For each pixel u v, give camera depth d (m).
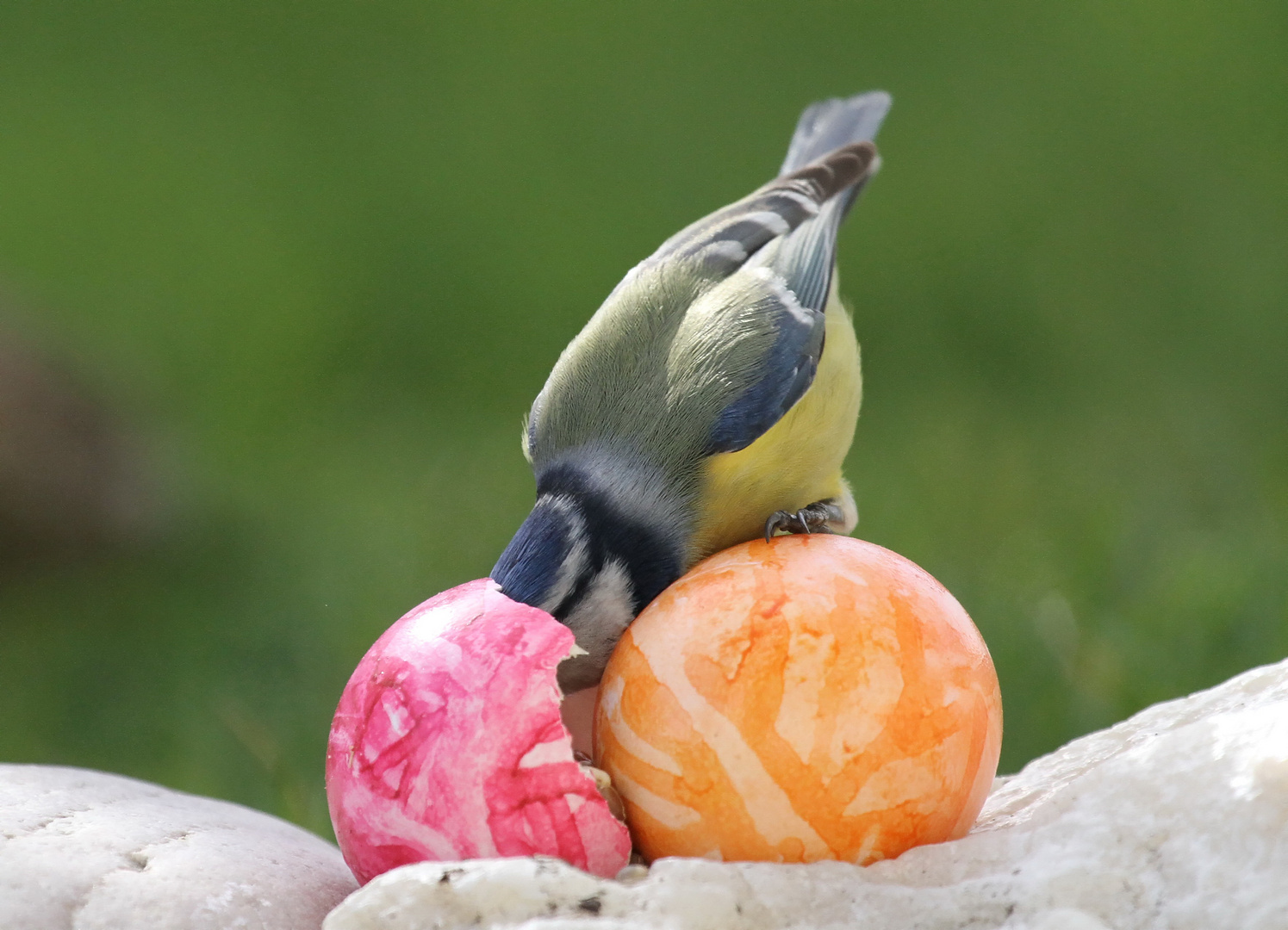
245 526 11.88
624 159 17.11
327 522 11.56
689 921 4.11
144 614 10.84
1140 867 4.30
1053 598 8.83
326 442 13.04
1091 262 14.95
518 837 4.49
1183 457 11.43
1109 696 8.20
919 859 4.55
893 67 18.33
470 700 4.56
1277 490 10.59
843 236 15.49
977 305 14.49
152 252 15.81
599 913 4.12
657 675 4.64
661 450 6.07
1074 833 4.46
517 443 12.45
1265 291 14.19
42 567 11.67
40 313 13.59
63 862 4.82
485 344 14.46
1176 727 5.74
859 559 4.90
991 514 10.62
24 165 17.27
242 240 16.05
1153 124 16.88
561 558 5.48
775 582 4.75
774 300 6.63
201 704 9.20
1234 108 16.98
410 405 13.62
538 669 4.61
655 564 5.93
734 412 6.11
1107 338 13.73
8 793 5.41
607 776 4.71
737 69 18.45
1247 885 4.10
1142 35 18.52
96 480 11.99
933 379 13.45
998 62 18.00
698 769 4.52
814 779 4.47
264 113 18.20
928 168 16.53
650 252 15.55
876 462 11.77
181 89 19.06
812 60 18.69
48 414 12.03
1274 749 4.33
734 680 4.53
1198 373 13.03
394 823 4.58
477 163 17.23
